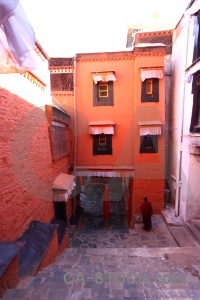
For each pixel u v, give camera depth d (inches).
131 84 449.7
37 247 198.4
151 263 216.4
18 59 132.0
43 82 284.7
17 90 208.1
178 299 117.6
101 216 509.4
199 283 145.5
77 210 492.4
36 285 137.6
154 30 493.0
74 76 450.9
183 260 221.6
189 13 315.0
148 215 384.5
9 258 124.6
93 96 457.1
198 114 323.9
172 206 463.8
